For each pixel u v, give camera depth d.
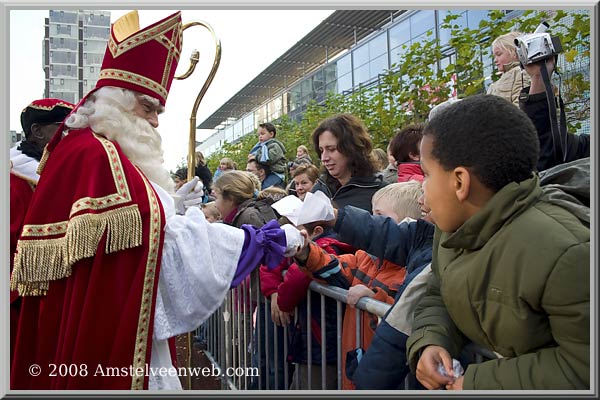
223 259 1.74
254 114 24.25
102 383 1.51
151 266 1.59
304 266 1.89
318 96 15.88
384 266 1.91
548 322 0.91
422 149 1.08
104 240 1.55
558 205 0.95
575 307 0.84
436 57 4.23
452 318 1.09
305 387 2.12
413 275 1.40
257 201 3.03
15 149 2.33
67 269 1.55
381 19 14.50
